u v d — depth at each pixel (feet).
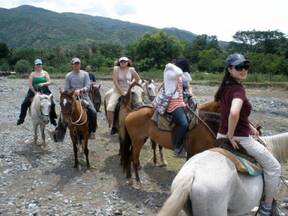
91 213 22.84
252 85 118.42
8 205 24.16
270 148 16.78
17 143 38.99
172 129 23.53
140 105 27.96
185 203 12.94
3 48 226.79
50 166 31.78
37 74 38.17
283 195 23.98
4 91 93.86
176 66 24.22
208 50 232.73
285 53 216.54
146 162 32.35
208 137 22.20
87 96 32.12
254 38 311.88
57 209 23.45
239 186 13.89
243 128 14.92
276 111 68.33
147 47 221.66
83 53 254.06
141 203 24.12
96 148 37.04
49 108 35.35
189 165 13.69
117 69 32.37
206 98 86.69
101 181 28.17
